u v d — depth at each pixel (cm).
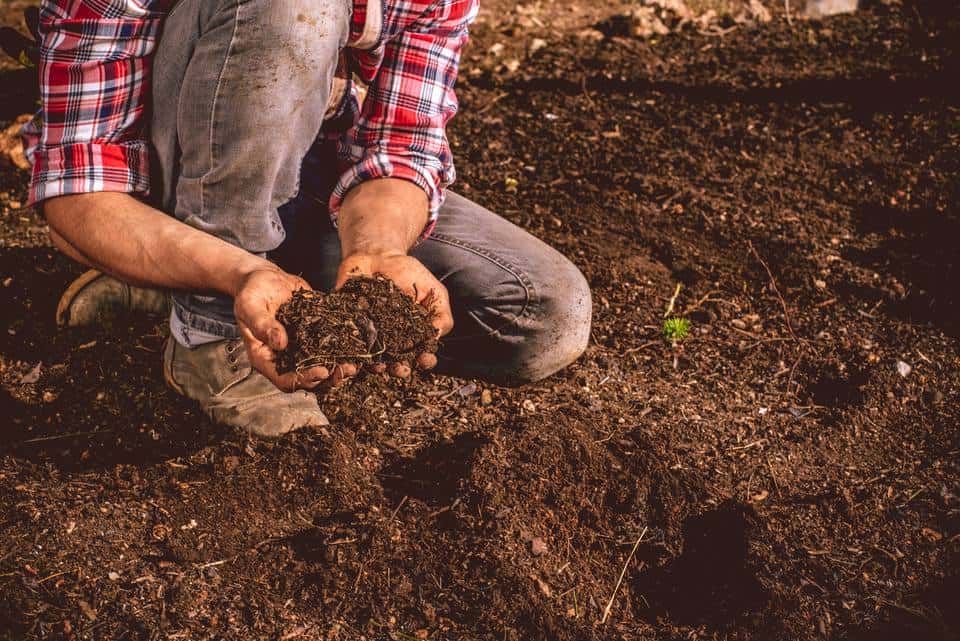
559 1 562
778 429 249
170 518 202
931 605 204
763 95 441
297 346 165
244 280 167
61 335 260
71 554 192
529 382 255
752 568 206
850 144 398
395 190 202
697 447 239
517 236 240
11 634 176
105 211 181
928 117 419
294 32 175
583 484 219
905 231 339
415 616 188
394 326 172
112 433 224
